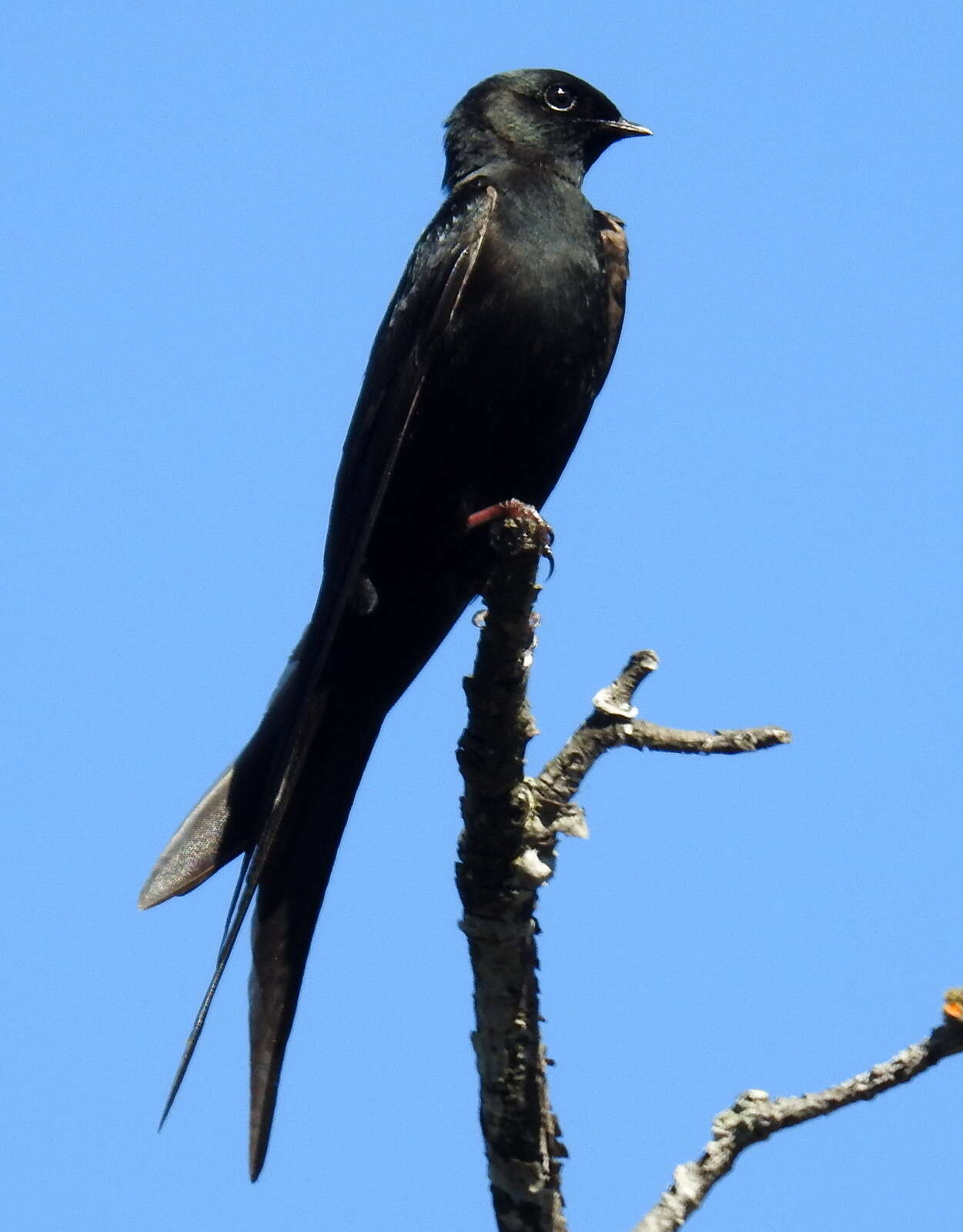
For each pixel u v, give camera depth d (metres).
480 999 8.23
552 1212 8.28
